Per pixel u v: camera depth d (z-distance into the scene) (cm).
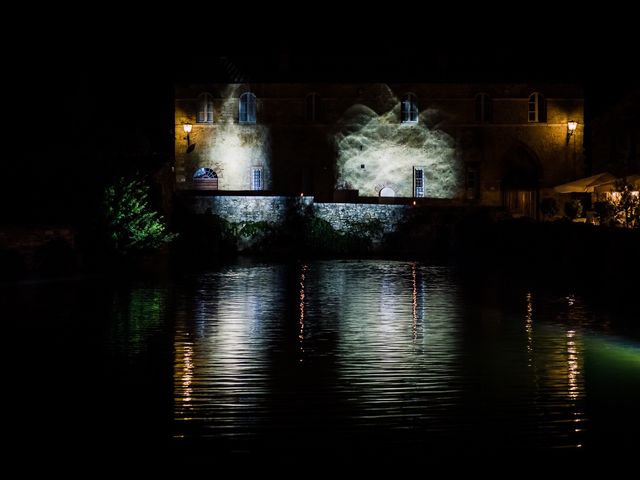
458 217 4084
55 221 2684
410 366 1280
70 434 923
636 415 997
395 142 4747
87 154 2772
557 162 4700
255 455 856
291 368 1259
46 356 1343
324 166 4753
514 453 863
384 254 4078
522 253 3247
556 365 1285
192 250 3862
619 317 1827
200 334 1573
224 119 4766
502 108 4716
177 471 812
